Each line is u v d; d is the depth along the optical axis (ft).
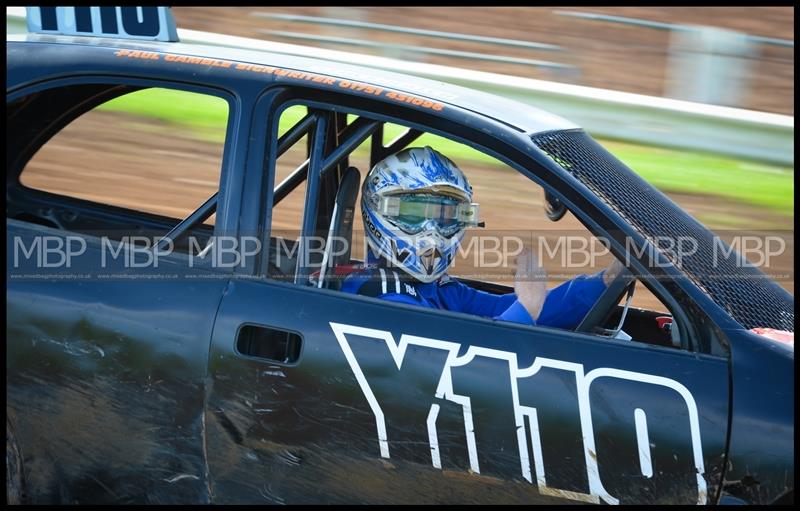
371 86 14.29
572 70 47.16
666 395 12.35
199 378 13.19
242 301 13.29
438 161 14.46
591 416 12.41
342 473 13.07
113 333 13.42
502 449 12.60
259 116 14.03
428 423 12.71
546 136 14.44
